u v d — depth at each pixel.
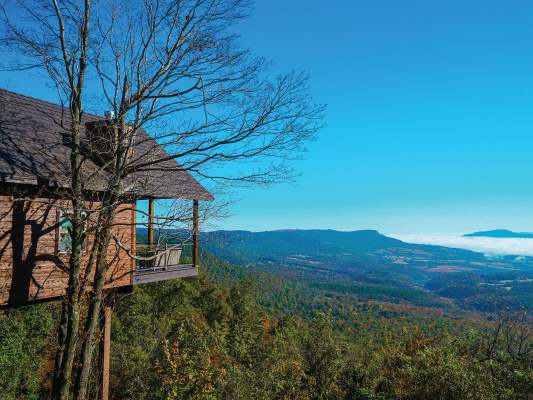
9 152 8.88
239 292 55.38
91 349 8.88
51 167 9.31
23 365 15.52
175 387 13.66
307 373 19.94
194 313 43.22
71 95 8.29
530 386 11.28
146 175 9.89
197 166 8.57
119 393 16.17
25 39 7.75
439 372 11.90
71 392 10.21
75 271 8.24
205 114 8.34
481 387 10.98
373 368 18.19
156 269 11.98
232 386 15.90
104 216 8.82
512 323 15.29
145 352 22.80
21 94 11.99
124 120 8.76
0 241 8.50
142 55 8.60
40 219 9.24
